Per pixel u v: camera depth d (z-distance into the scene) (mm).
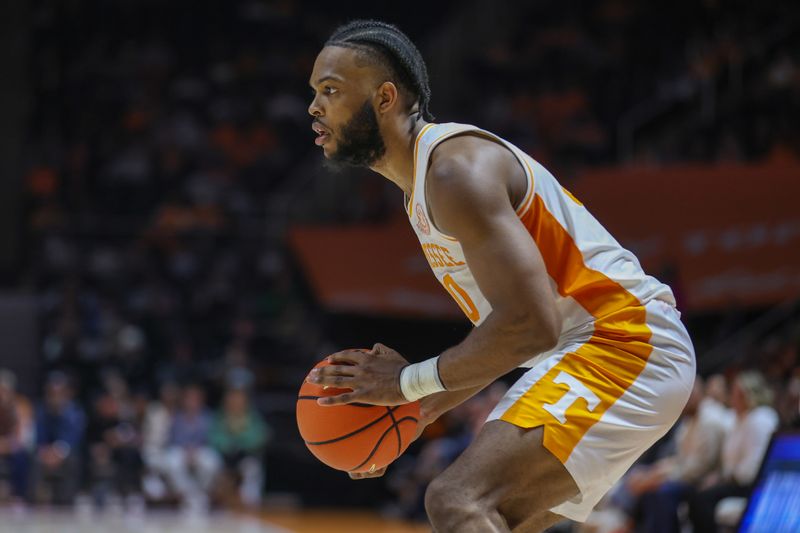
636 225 12617
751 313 12109
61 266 16875
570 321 3482
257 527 11648
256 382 15297
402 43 3482
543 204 3373
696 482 7270
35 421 13109
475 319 3662
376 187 16500
